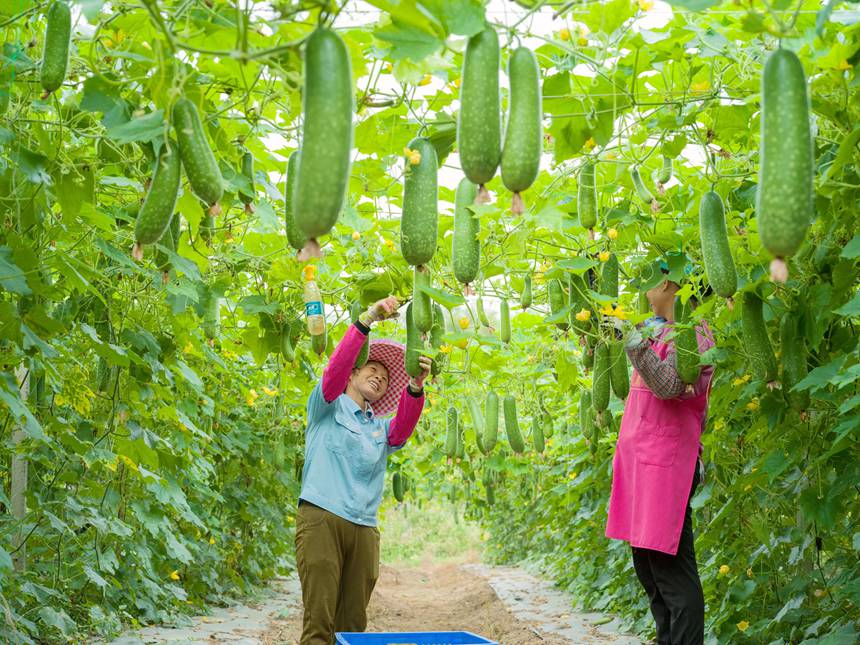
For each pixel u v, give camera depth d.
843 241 3.58
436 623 10.20
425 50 2.21
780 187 1.86
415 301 3.43
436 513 31.00
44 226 3.82
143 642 6.04
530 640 7.30
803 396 3.62
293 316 5.29
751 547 4.93
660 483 4.15
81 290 3.98
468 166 2.08
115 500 5.45
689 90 3.65
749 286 3.47
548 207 3.69
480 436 6.30
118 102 2.89
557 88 3.44
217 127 3.29
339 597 4.80
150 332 5.12
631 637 6.69
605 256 4.16
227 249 5.10
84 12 2.50
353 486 4.70
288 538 11.27
